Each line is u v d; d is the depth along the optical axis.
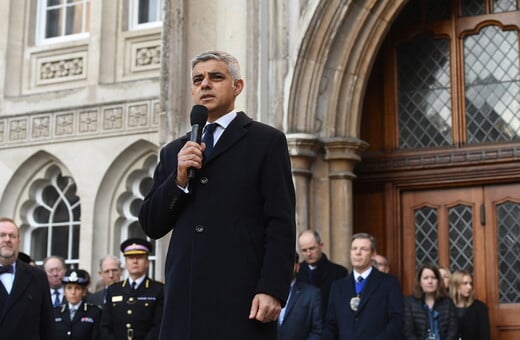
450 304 7.58
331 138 8.88
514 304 8.78
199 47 9.47
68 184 12.67
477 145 9.08
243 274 3.29
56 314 7.88
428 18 9.53
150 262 12.10
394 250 9.27
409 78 9.55
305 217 8.77
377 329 6.86
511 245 8.88
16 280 6.10
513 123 9.03
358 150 9.02
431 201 9.27
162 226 3.44
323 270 7.88
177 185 3.33
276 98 8.92
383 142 9.50
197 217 3.34
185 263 3.32
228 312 3.27
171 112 9.37
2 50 13.06
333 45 8.93
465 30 9.34
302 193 8.78
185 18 9.55
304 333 7.10
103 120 12.22
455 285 8.30
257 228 3.36
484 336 8.20
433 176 9.20
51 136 12.53
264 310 3.22
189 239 3.33
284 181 3.41
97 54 12.48
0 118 12.91
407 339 7.48
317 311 7.13
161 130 9.41
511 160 8.88
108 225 12.14
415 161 9.29
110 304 7.72
